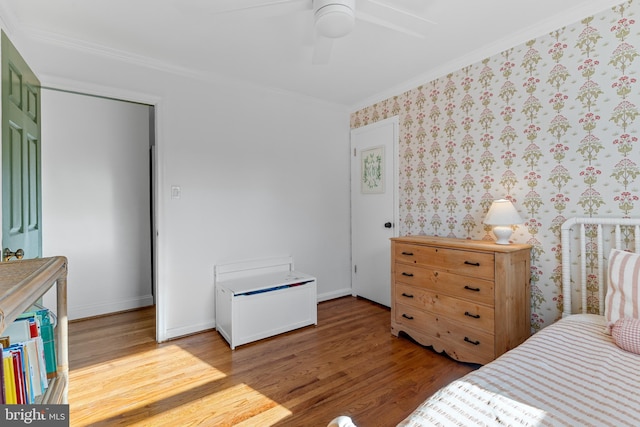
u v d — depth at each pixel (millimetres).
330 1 1457
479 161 2465
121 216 3285
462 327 2129
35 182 2037
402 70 2740
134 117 3361
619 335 1320
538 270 2139
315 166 3482
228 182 2877
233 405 1715
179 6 1809
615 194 1803
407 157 3062
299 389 1860
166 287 2568
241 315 2455
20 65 1771
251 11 1575
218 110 2809
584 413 870
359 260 3682
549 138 2068
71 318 3008
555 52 2021
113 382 1934
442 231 2760
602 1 1804
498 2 1812
